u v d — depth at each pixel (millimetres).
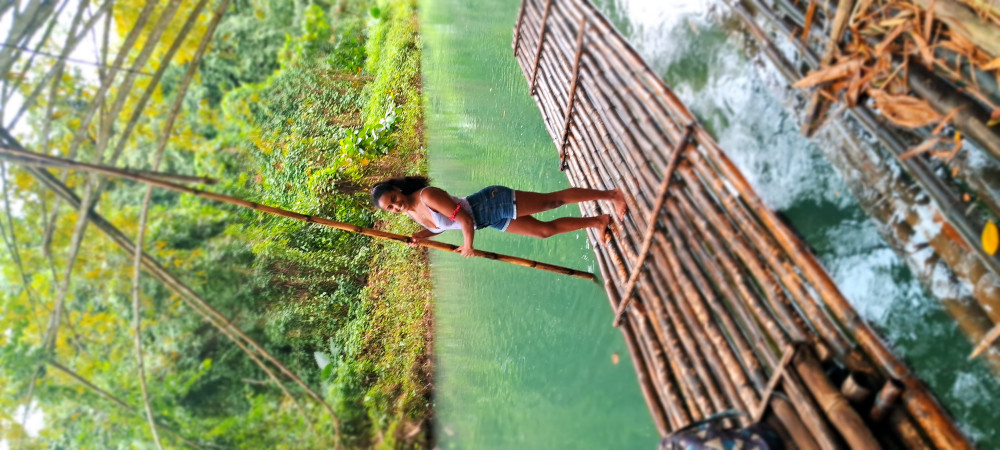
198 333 7613
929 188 2033
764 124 2705
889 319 2148
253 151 10484
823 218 2398
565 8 3770
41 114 4863
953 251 2008
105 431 6945
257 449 6664
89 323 6953
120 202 7996
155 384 7211
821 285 2094
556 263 4395
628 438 3068
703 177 2588
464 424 4781
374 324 6648
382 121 8680
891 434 1915
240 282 7980
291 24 13141
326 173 8289
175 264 7871
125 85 2578
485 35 7082
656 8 3568
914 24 1913
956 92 1879
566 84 4004
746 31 2848
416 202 3760
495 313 5004
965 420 1899
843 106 2234
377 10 12008
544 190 4863
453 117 7672
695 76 3160
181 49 6285
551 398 3803
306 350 7262
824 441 1888
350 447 5559
